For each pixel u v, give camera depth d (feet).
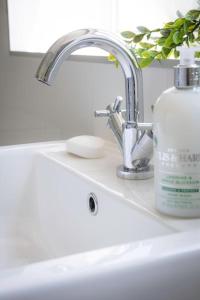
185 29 2.19
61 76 4.18
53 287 1.27
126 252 1.45
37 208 3.34
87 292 1.31
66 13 4.98
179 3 3.28
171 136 1.76
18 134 5.24
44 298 1.26
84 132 3.82
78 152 3.03
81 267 1.34
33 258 2.83
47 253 2.91
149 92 2.93
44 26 5.33
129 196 2.17
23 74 5.02
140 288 1.39
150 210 1.95
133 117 2.46
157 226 1.84
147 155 2.46
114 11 4.22
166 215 1.87
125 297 1.37
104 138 3.49
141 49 2.50
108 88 3.40
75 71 3.90
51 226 3.10
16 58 5.16
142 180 2.45
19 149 3.29
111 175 2.58
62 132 4.27
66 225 2.87
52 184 3.06
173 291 1.45
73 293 1.29
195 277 1.48
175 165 1.77
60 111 4.27
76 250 2.72
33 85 4.82
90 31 2.31
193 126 1.72
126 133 2.46
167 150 1.78
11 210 3.30
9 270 1.32
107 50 2.41
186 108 1.73
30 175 3.34
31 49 5.42
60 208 2.95
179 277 1.45
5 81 5.45
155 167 1.88
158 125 1.80
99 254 1.43
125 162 2.51
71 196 2.77
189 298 1.48
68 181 2.79
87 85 3.71
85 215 2.60
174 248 1.47
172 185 1.80
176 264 1.44
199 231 1.64
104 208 2.35
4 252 2.92
